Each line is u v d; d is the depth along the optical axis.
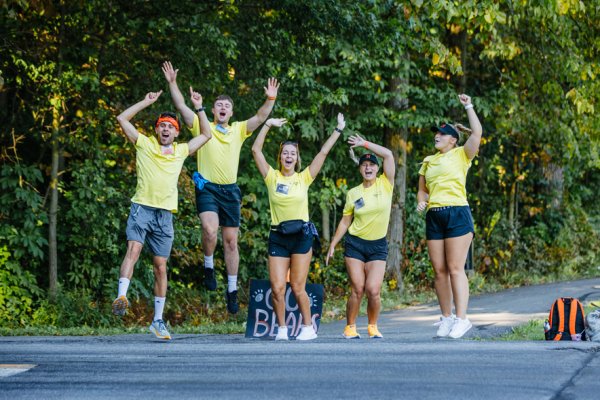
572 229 53.28
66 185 32.72
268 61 34.19
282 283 20.03
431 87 42.62
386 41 35.84
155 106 33.31
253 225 39.69
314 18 32.47
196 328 27.00
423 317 30.28
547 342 17.22
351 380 12.51
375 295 20.44
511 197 50.28
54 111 31.17
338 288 40.00
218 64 33.28
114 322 31.69
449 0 30.27
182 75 33.47
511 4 35.94
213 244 20.47
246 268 38.66
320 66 38.50
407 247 43.28
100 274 32.50
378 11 34.81
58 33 31.70
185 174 33.94
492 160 49.06
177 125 18.42
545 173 51.53
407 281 42.09
